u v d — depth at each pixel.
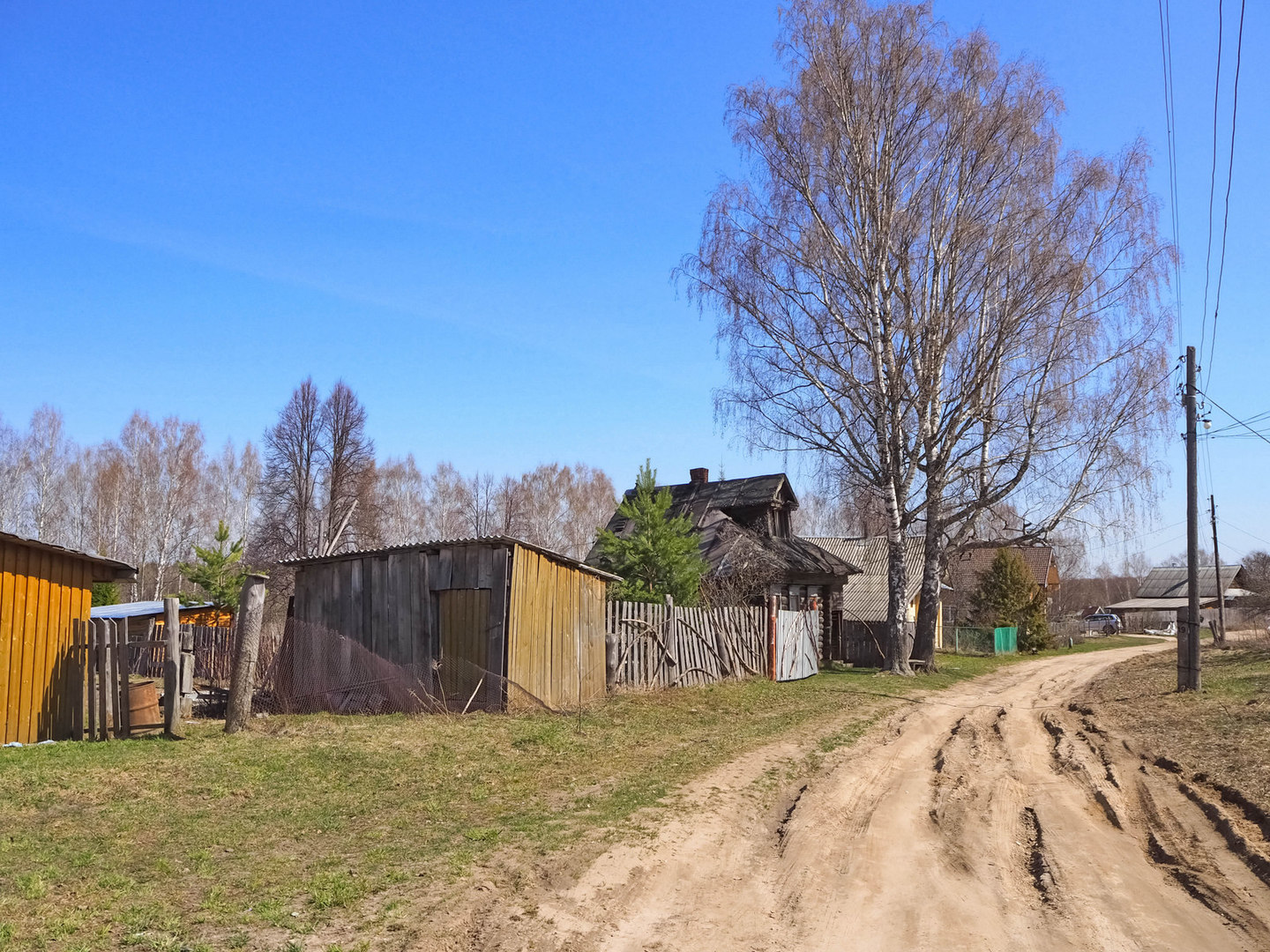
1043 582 68.44
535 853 7.82
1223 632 39.78
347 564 17.77
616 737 14.20
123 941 5.58
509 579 15.79
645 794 10.30
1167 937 6.36
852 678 27.22
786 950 6.13
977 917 6.79
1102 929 6.51
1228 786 10.81
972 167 26.70
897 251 27.28
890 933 6.47
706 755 12.98
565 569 17.42
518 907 6.59
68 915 5.89
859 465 28.62
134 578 13.83
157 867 6.95
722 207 27.88
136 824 8.10
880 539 48.50
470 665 15.99
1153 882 7.64
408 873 7.09
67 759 10.29
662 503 24.83
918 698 22.62
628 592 23.14
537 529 77.44
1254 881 7.59
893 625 28.95
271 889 6.60
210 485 67.19
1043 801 10.80
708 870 7.87
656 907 6.89
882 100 26.78
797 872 7.90
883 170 27.03
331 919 6.13
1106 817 10.08
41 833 7.66
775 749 13.74
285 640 17.06
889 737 15.97
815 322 27.56
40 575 12.47
